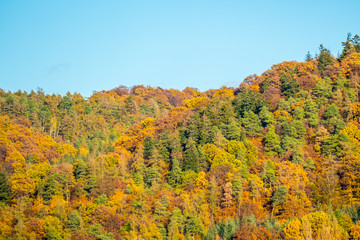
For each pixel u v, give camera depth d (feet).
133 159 486.38
